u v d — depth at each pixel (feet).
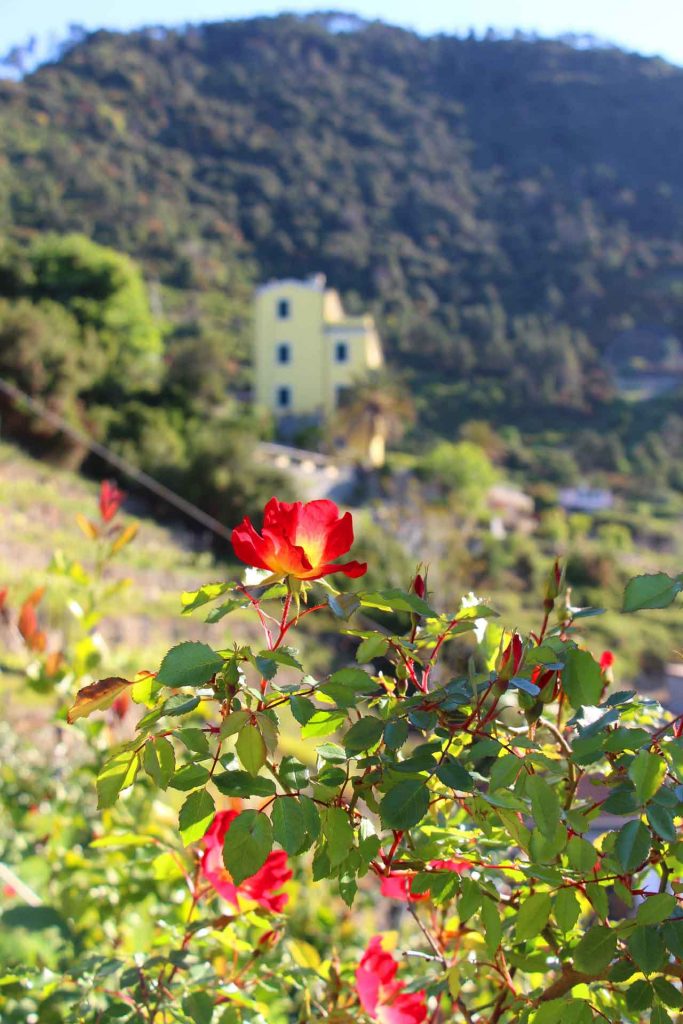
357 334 132.05
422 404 179.93
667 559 98.22
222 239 232.73
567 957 3.44
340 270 230.48
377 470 105.40
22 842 9.27
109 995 4.45
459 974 3.82
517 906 3.63
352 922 8.22
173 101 278.46
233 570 63.31
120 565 52.85
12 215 189.26
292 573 3.04
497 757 3.03
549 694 3.30
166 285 199.21
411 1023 4.12
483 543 78.54
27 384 73.51
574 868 3.14
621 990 3.42
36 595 8.24
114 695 3.12
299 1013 4.43
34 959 6.23
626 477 156.66
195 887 4.55
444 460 109.29
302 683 3.07
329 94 299.17
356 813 3.28
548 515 117.29
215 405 100.53
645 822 3.03
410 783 2.93
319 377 131.95
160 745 3.01
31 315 76.54
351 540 3.13
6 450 69.10
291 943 4.65
